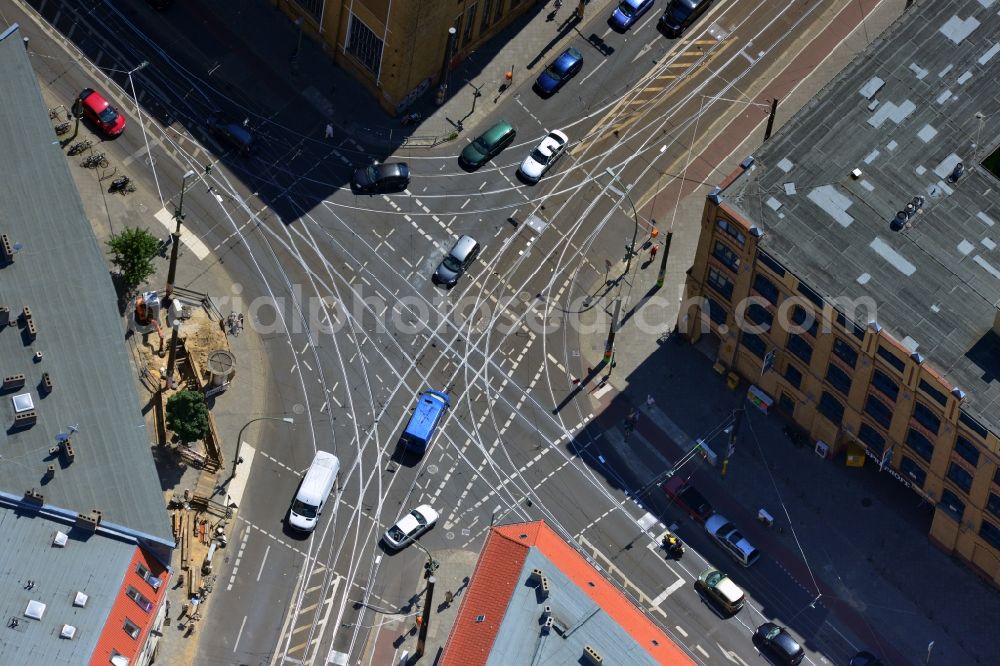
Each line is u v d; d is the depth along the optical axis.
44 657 166.00
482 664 168.00
